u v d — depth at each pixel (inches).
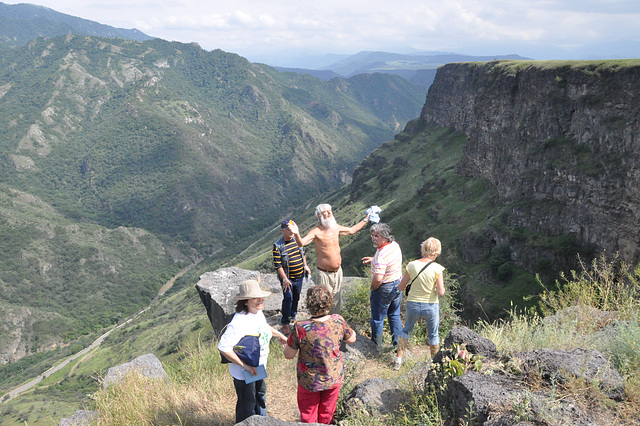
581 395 136.3
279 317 391.5
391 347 280.5
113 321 7293.3
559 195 2118.6
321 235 268.2
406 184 4712.1
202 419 211.0
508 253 2258.9
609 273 261.3
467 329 181.6
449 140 5201.8
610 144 1872.5
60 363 5280.5
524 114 2549.2
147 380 258.8
